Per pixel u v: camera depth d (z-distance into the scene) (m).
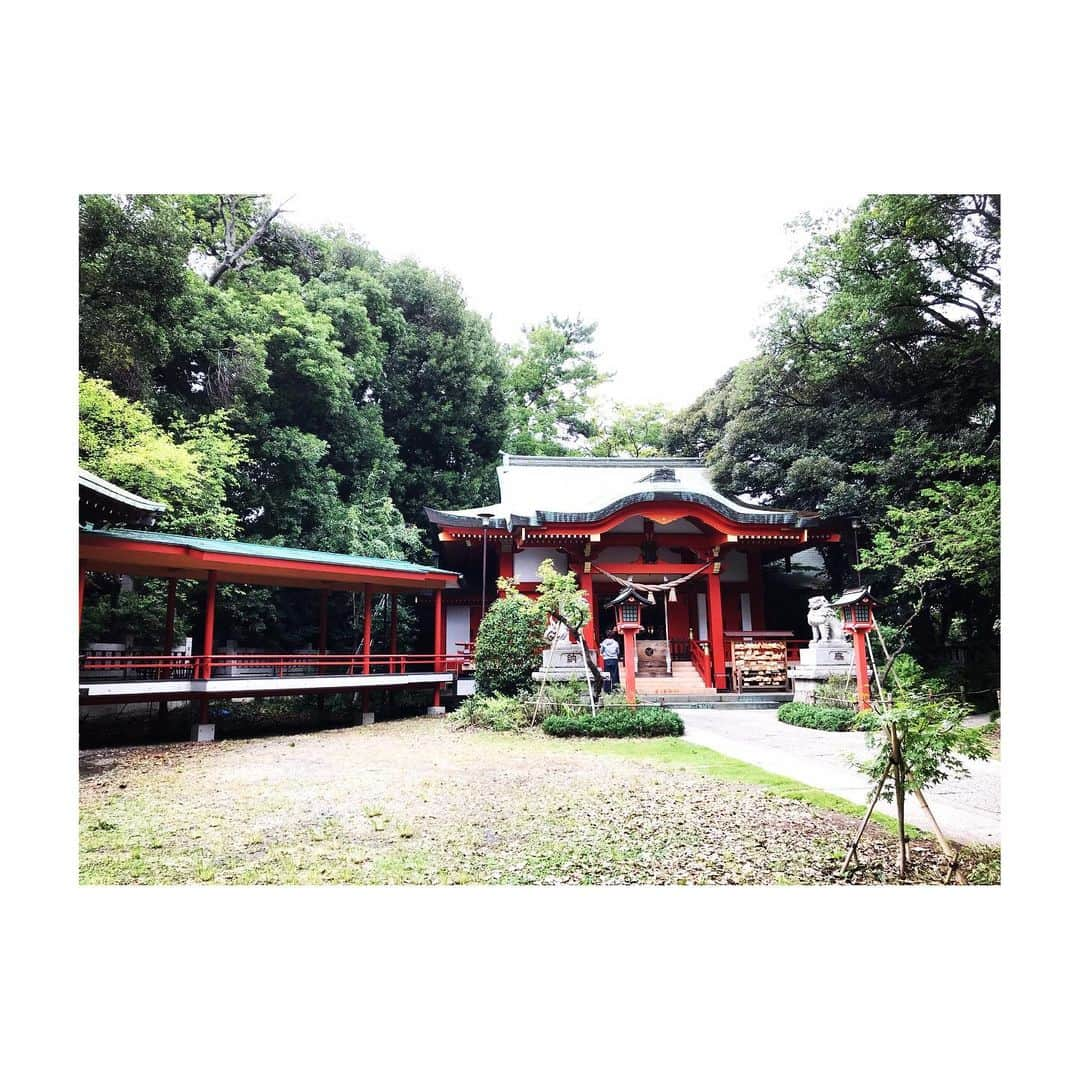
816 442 18.44
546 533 17.30
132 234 15.77
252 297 21.31
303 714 16.05
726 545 18.33
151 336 16.30
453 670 16.94
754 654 16.75
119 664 12.47
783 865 6.01
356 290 24.75
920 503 15.80
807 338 17.53
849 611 12.90
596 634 17.56
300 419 22.02
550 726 12.05
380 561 16.02
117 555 11.97
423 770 9.52
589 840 6.61
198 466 16.91
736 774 8.80
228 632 19.94
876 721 5.85
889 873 5.84
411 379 26.27
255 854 6.55
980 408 15.84
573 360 34.16
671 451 25.98
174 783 9.05
